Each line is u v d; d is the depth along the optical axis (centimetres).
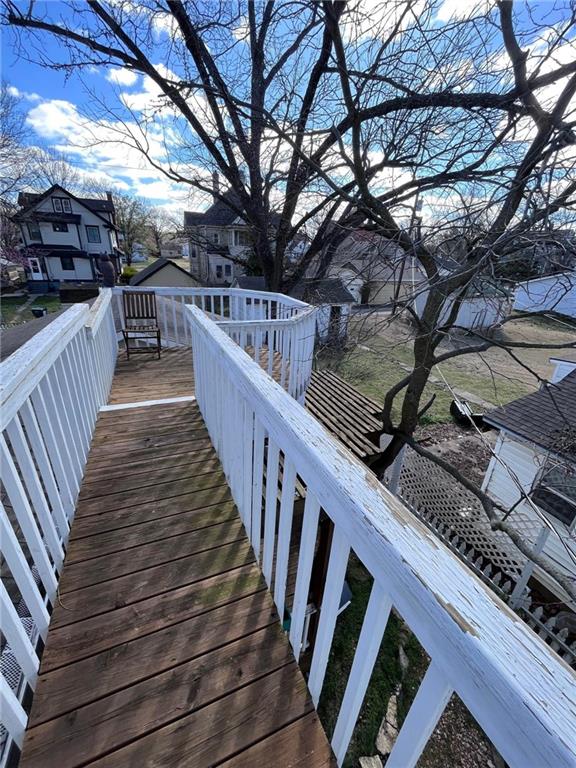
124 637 125
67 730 100
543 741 40
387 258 326
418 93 335
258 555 158
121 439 251
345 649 352
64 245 2273
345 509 75
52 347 155
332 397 588
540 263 281
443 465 429
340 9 305
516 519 496
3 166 1412
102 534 169
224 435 202
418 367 402
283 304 432
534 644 48
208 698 110
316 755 100
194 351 284
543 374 1062
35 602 115
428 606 55
